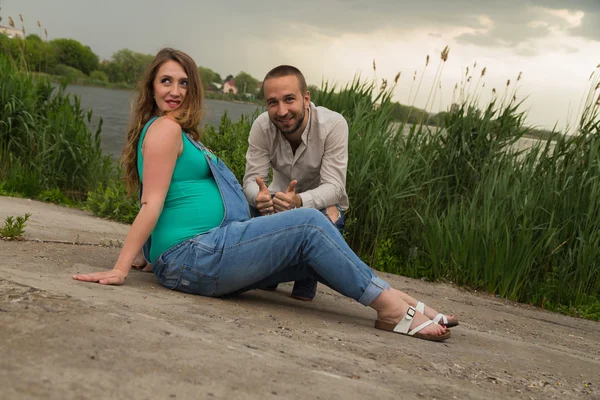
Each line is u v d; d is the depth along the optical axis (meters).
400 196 5.82
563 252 5.62
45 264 2.89
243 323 2.40
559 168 6.01
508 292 5.45
